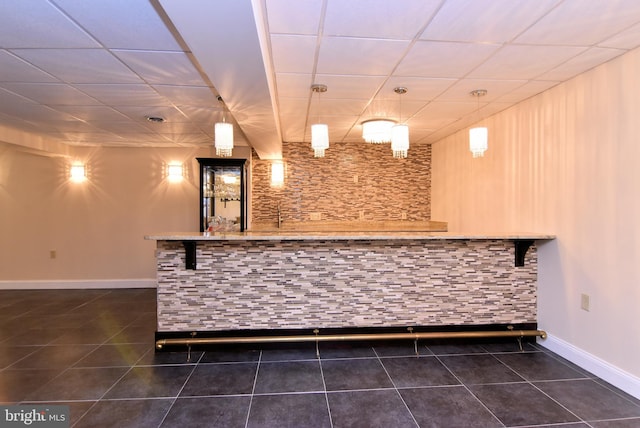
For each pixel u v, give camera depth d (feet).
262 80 7.46
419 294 10.09
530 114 10.47
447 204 16.21
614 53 7.50
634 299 7.31
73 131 14.03
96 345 9.92
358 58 7.70
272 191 17.69
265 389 7.56
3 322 11.94
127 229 17.29
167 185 17.31
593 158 8.28
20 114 11.54
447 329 10.13
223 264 9.64
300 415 6.63
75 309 13.50
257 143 13.71
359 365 8.71
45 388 7.55
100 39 6.59
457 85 9.41
